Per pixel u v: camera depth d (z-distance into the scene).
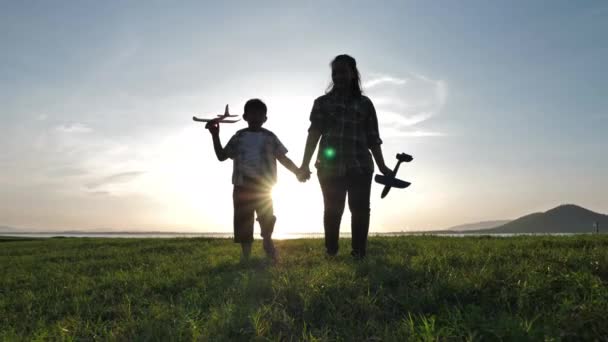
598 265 4.26
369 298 3.44
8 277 6.75
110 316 3.73
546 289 3.31
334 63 5.85
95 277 6.07
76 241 16.77
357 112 5.79
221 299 3.71
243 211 6.40
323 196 5.99
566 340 2.46
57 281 5.94
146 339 2.86
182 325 2.97
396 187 5.40
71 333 3.21
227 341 2.72
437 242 8.06
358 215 5.83
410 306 3.16
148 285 4.87
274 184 6.50
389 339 2.55
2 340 3.05
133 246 12.21
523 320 2.68
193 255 8.03
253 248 8.67
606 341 2.44
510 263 4.50
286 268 5.16
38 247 14.22
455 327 2.62
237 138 6.52
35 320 3.73
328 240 6.06
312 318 3.12
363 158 5.80
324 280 3.89
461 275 3.81
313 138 5.90
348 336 2.73
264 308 3.17
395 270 4.26
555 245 6.92
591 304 2.83
